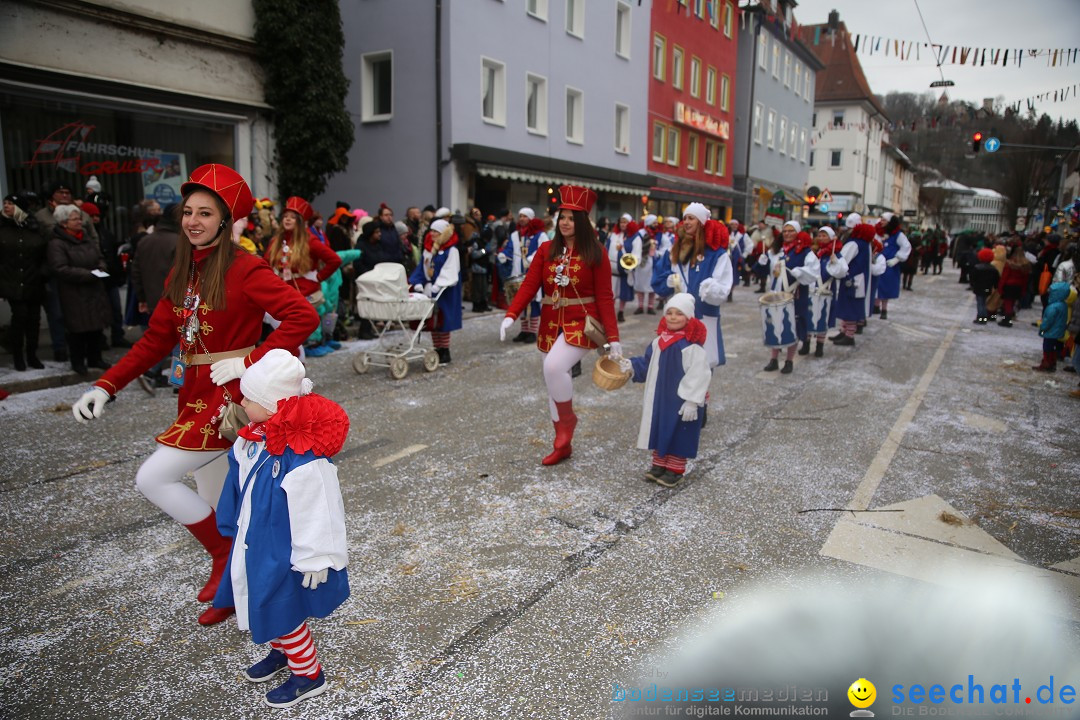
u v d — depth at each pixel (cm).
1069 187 4169
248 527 240
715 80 3050
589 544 399
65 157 1020
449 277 838
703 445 582
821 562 381
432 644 304
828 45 4844
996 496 478
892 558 387
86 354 789
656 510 447
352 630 314
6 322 927
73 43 992
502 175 1786
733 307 1544
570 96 2147
